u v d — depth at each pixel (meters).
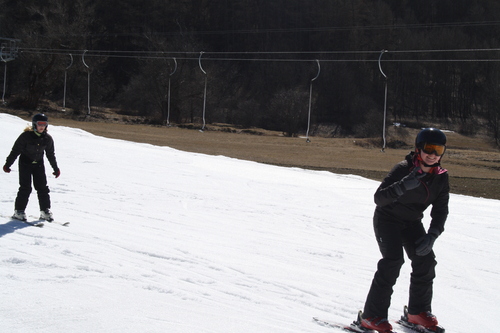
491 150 48.94
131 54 77.75
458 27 81.00
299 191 13.54
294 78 76.88
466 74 72.44
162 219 8.41
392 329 3.93
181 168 16.41
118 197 10.18
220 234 7.61
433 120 71.19
